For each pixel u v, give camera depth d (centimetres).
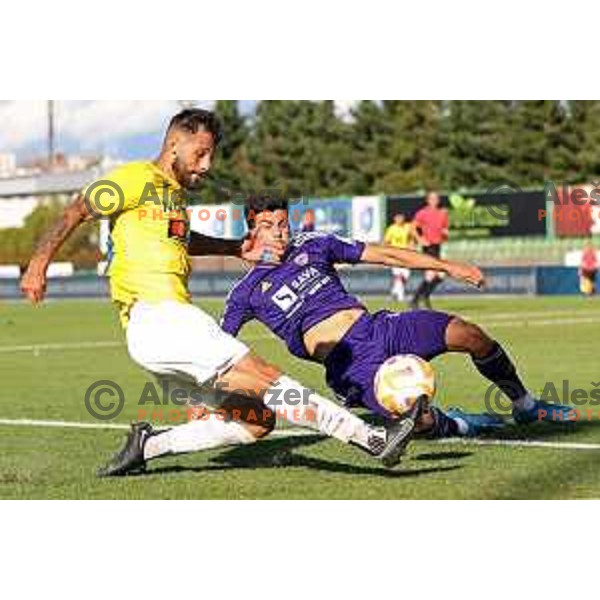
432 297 8162
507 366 1945
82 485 1659
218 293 9544
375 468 1734
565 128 12000
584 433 1995
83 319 6247
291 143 13550
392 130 13362
